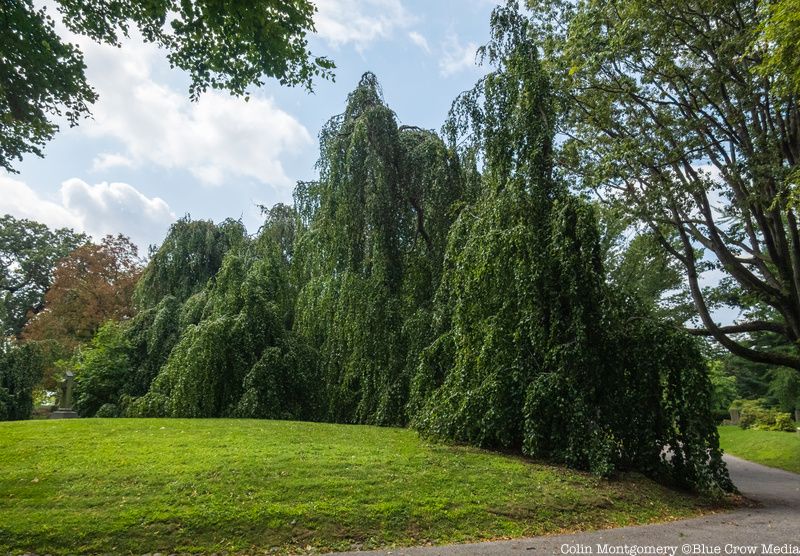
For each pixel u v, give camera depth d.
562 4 13.54
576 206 10.04
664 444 9.12
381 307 14.10
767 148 11.11
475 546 5.67
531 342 9.59
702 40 11.34
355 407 14.14
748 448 20.64
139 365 17.39
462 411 9.54
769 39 8.13
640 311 10.20
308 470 7.30
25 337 28.95
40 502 5.98
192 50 7.75
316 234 16.33
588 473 8.53
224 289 15.87
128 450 8.21
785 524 7.07
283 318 16.53
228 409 13.69
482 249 10.30
